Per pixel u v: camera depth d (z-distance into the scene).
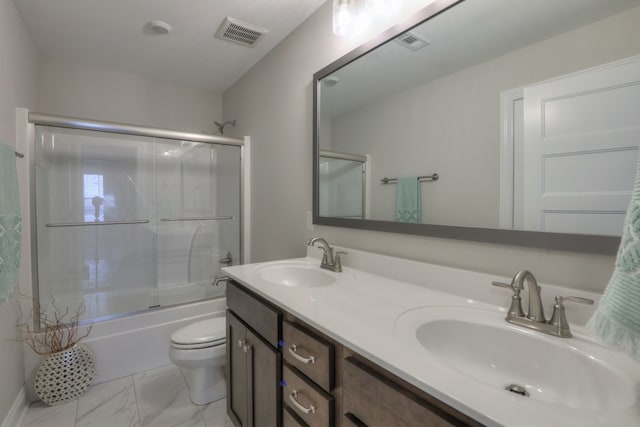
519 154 0.95
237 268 1.58
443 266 1.16
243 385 1.35
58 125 1.94
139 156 2.59
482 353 0.86
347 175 1.59
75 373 1.80
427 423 0.60
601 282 0.81
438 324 0.89
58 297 2.18
